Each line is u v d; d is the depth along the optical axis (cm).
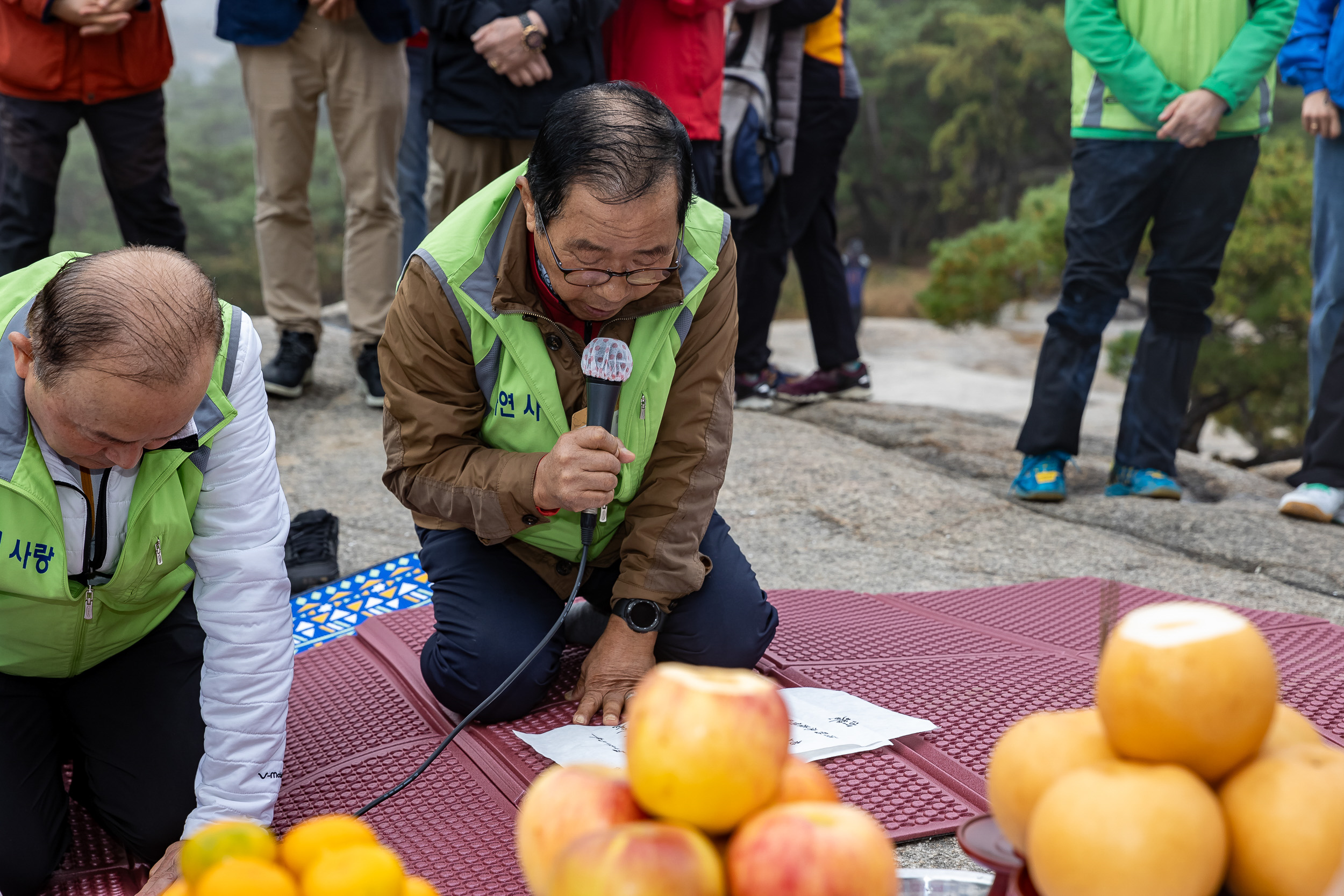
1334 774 77
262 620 166
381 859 81
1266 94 357
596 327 199
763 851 73
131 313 129
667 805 77
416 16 361
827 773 183
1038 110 4900
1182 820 74
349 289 454
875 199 5762
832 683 225
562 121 166
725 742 76
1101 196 366
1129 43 354
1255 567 326
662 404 199
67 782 202
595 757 183
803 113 471
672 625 213
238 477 164
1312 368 407
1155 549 341
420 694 225
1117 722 79
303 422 445
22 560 155
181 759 172
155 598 171
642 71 389
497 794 183
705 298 202
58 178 398
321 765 200
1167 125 347
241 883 77
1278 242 1266
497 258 193
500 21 346
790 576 315
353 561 315
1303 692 221
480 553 215
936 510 373
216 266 6272
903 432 476
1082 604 280
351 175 438
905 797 176
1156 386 387
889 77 5562
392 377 202
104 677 176
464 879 159
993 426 506
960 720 206
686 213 171
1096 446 546
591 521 194
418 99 506
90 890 169
